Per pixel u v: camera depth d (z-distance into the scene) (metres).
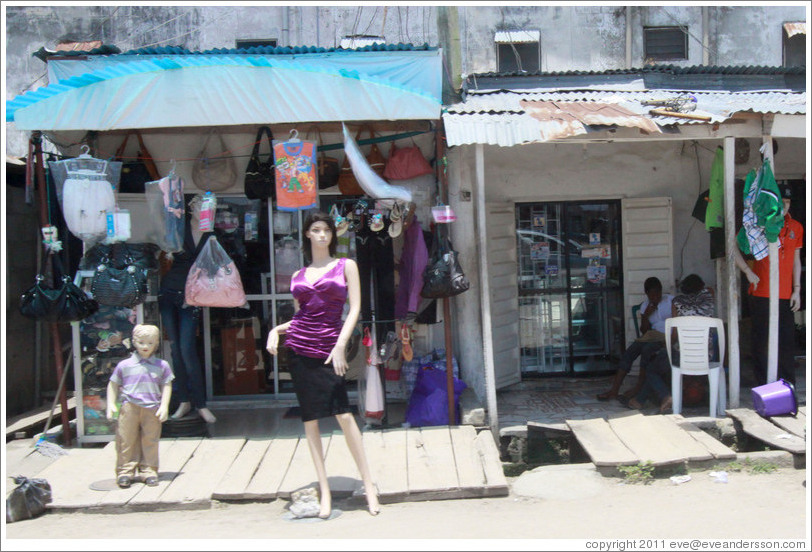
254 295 7.09
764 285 6.45
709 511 4.45
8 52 9.49
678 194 7.87
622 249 7.80
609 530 4.17
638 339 7.00
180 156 6.94
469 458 5.34
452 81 6.86
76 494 4.91
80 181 5.86
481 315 6.59
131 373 5.05
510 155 7.79
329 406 4.55
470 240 6.59
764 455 5.24
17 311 7.30
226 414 6.89
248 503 4.88
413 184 6.79
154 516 4.70
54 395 7.70
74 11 9.52
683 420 5.94
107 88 5.83
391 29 9.55
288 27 9.55
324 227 4.63
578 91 7.12
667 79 7.37
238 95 5.85
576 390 7.51
